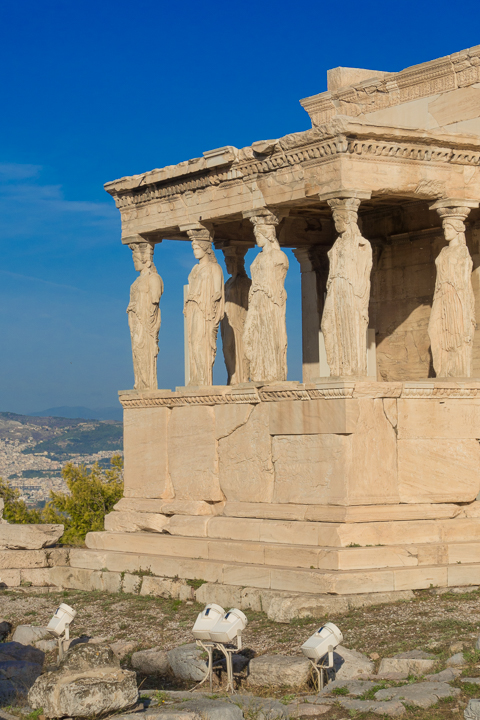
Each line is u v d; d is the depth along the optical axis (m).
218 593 15.83
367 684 10.99
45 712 10.39
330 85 20.83
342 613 14.09
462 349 16.95
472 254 18.59
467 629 12.67
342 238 15.98
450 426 16.59
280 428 16.64
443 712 9.95
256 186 17.34
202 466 18.19
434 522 15.97
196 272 18.75
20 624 16.55
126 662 13.91
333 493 15.73
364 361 15.91
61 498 39.22
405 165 16.38
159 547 18.00
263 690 11.61
